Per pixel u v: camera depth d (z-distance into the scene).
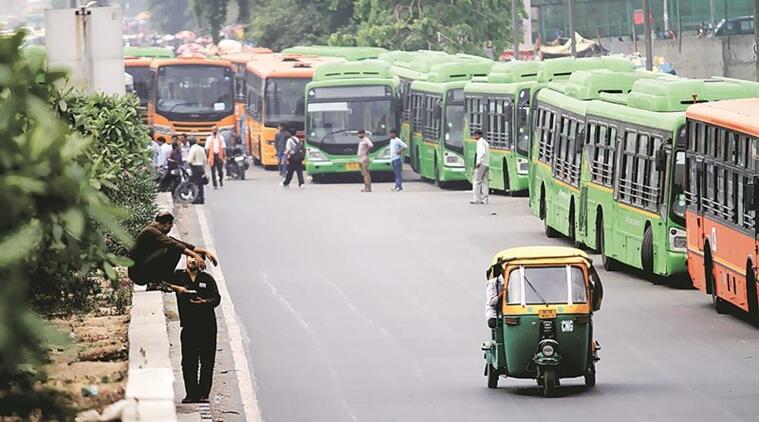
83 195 18.09
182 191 89.31
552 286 36.16
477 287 55.06
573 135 66.88
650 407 34.12
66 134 17.86
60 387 27.95
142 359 32.06
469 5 148.25
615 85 66.69
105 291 44.25
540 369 35.91
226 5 190.62
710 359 40.44
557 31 158.50
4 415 20.66
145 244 33.44
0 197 16.81
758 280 44.34
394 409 34.72
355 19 160.12
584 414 33.53
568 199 67.12
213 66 125.56
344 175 112.19
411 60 118.69
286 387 37.69
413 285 55.88
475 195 86.75
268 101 119.06
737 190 46.38
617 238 58.94
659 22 142.38
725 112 48.44
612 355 41.56
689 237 51.53
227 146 114.25
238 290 55.47
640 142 56.56
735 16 132.38
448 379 38.53
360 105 106.31
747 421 32.44
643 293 53.69
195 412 32.00
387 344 43.84
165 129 124.88
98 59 61.81
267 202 90.81
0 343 16.05
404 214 81.75
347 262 62.72
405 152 115.50
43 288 23.61
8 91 17.98
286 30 172.00
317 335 45.62
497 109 91.31
